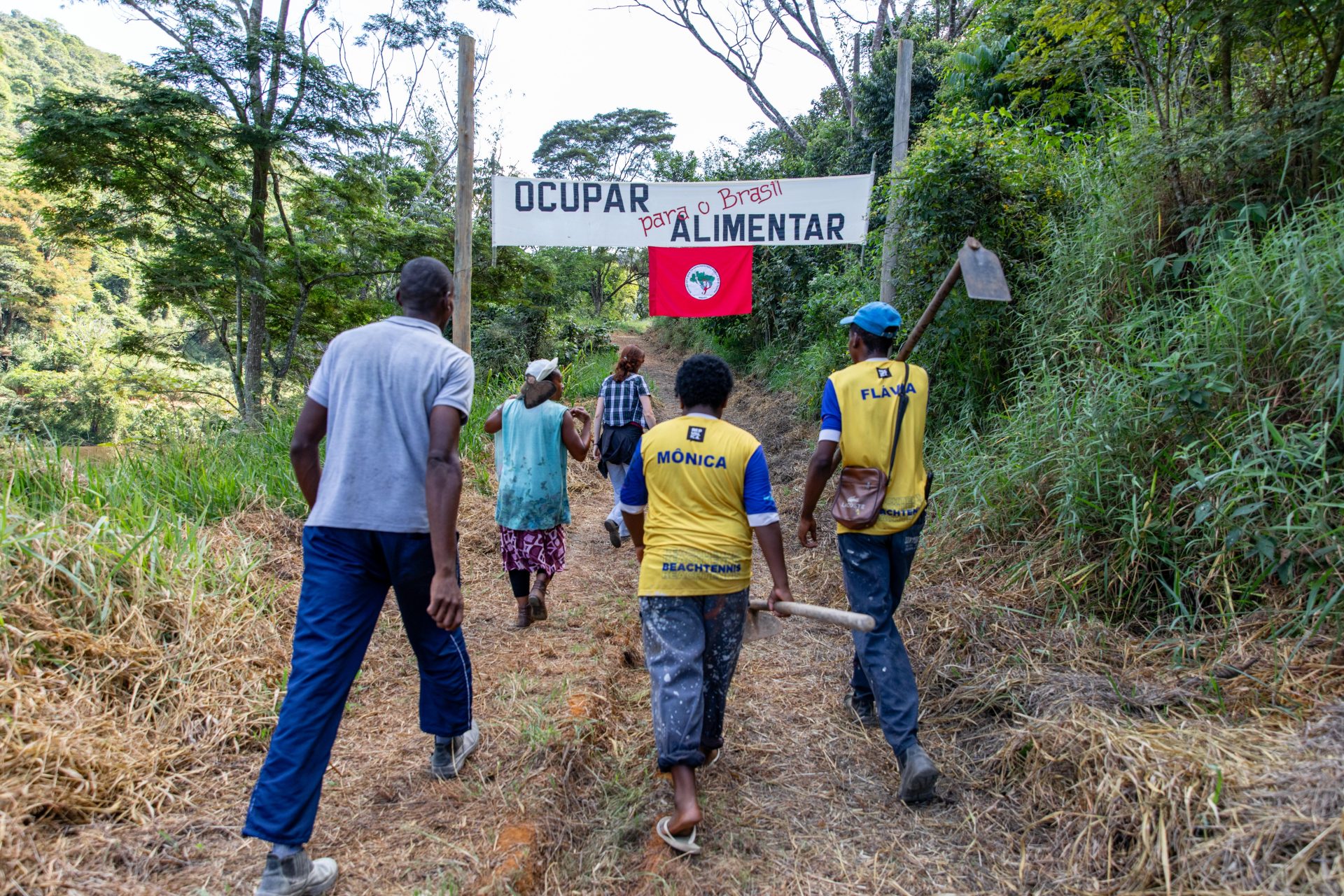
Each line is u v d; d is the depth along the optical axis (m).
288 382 15.77
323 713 2.21
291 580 4.38
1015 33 8.91
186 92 10.96
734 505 2.65
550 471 4.37
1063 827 2.44
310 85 12.47
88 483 4.44
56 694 2.71
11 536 3.13
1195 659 2.95
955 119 6.29
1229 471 3.03
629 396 5.99
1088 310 4.59
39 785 2.33
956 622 3.67
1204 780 2.22
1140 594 3.42
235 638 3.42
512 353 16.47
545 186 6.67
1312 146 4.05
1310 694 2.54
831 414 3.00
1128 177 4.79
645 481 2.75
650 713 3.48
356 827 2.53
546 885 2.37
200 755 2.81
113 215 11.92
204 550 3.90
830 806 2.79
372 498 2.37
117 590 3.24
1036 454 4.25
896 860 2.49
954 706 3.26
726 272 6.91
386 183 15.93
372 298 16.11
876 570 2.91
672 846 2.50
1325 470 2.90
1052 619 3.53
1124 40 5.01
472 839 2.46
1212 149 4.20
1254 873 1.95
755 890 2.36
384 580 2.47
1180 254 4.42
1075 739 2.61
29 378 24.73
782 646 4.19
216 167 11.16
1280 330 3.35
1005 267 5.71
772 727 3.35
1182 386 3.36
